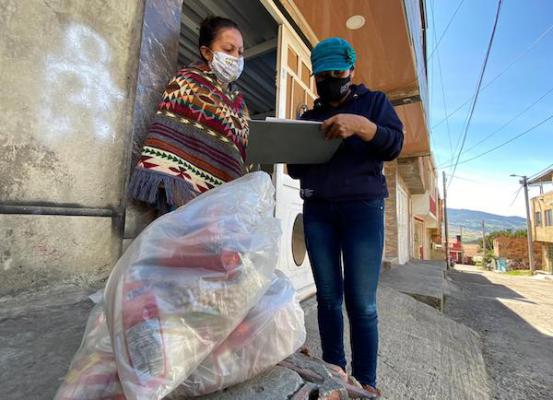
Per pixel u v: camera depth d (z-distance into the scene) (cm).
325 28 319
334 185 124
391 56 360
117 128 138
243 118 145
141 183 117
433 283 525
